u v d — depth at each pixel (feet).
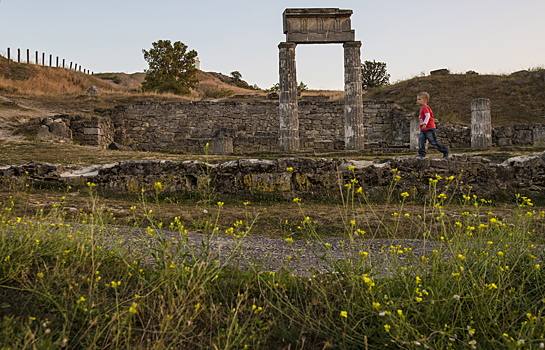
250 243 18.75
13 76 111.86
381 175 31.99
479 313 10.79
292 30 63.62
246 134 85.71
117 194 32.53
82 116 68.85
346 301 11.61
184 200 31.32
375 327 10.59
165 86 142.10
